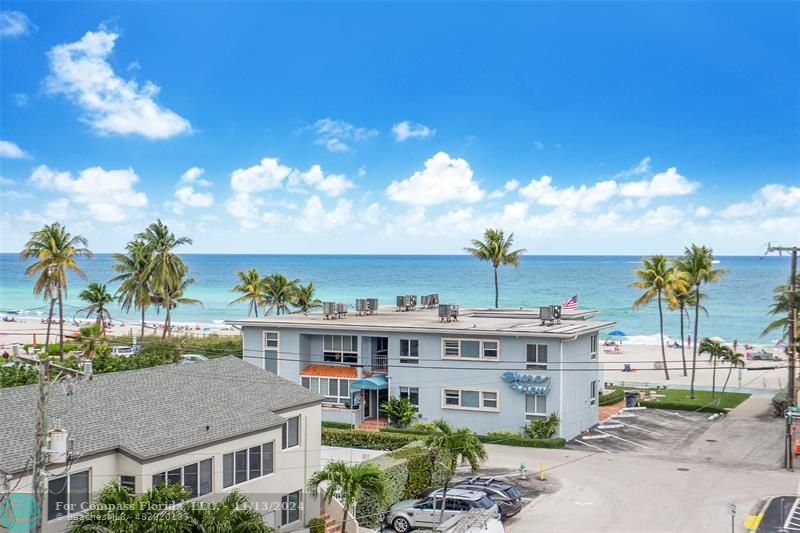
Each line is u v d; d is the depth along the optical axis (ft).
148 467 91.09
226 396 115.44
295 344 193.67
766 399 226.58
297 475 116.78
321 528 111.34
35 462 72.38
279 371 195.42
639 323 531.91
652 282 263.90
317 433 123.65
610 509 122.01
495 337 174.60
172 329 463.01
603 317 567.59
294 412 119.34
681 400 222.28
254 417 110.01
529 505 124.77
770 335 468.75
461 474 143.74
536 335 169.07
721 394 235.61
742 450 162.61
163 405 106.63
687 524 114.21
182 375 119.55
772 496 128.26
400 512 114.83
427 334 181.06
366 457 145.89
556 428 168.45
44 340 367.45
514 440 167.12
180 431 99.55
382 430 177.37
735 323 526.16
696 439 173.58
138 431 96.53
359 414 185.68
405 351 184.44
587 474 143.54
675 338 443.32
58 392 101.76
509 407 173.27
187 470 97.35
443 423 110.93
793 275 156.66
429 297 247.70
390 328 183.32
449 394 179.42
